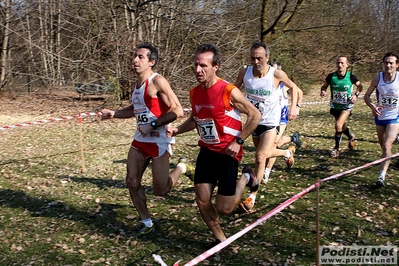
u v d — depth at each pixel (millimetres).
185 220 4781
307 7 18234
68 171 7059
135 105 4270
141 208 4391
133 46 14828
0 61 18375
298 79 20750
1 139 10109
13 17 18234
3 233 4574
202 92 3711
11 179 6656
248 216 4824
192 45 15727
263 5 17547
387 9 26750
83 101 16859
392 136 5668
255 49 4867
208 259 3820
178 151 8570
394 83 5621
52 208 5301
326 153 7863
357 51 22688
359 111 14055
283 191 5672
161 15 15297
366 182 5902
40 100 17375
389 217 4645
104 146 9117
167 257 3924
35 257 4012
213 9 15992
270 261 3756
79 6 15703
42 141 9789
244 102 3646
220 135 3730
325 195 5430
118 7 15586
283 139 6785
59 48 16578
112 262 3875
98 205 5359
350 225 4457
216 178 3809
